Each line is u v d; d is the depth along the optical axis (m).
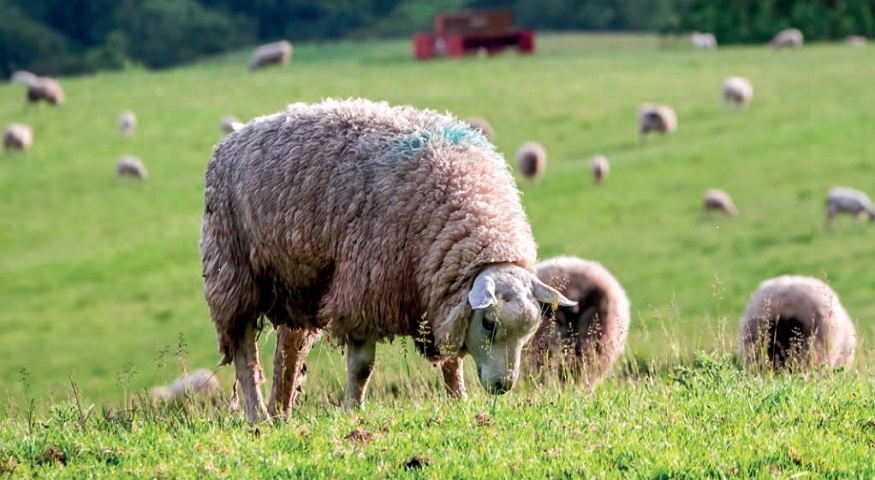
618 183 81.06
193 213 79.75
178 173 88.25
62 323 60.38
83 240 74.50
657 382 17.58
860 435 13.31
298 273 17.59
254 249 17.91
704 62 128.62
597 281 22.08
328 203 17.09
